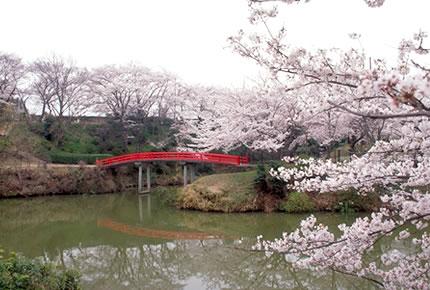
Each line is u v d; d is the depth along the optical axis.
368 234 4.58
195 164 29.52
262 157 21.91
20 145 27.72
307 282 10.05
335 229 13.88
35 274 6.73
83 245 14.97
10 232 17.09
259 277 10.84
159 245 14.66
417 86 1.97
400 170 4.93
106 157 33.50
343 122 15.26
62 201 25.58
